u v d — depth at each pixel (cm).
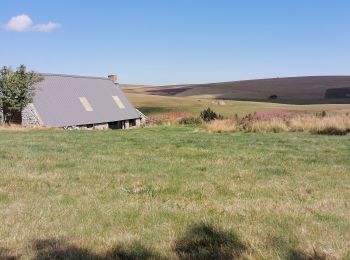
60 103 4881
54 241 555
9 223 635
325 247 517
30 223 636
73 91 5297
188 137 2277
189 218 659
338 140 2058
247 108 8369
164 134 2555
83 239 561
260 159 1384
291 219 651
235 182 980
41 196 822
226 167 1206
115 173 1089
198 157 1427
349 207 741
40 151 1552
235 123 2947
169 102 9244
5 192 852
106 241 552
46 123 4419
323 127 2536
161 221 647
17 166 1182
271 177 1057
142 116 6109
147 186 921
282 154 1520
